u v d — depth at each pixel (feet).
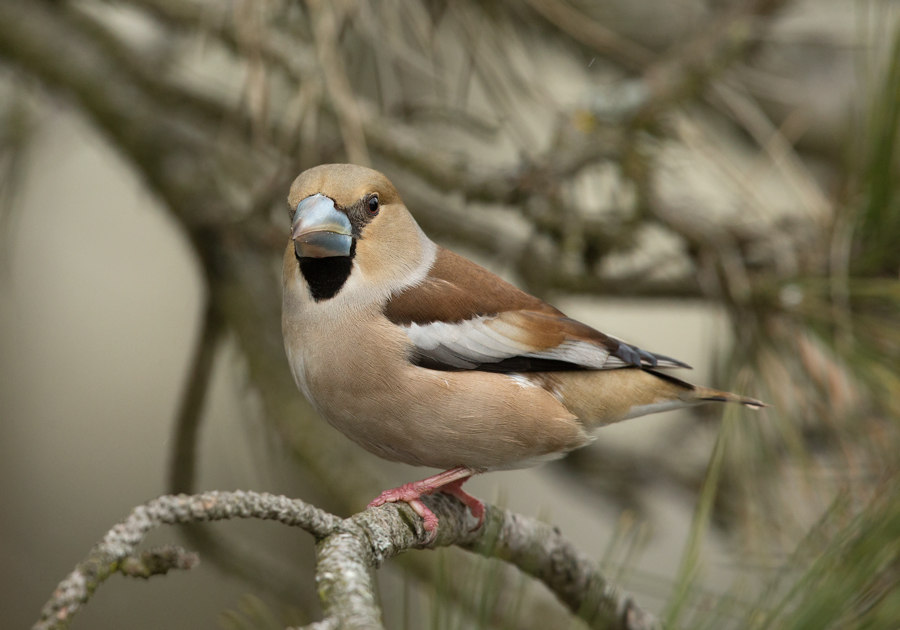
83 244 43.32
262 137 26.86
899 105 23.30
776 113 42.70
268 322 30.53
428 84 31.63
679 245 31.19
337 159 28.19
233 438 39.86
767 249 27.30
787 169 28.55
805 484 22.76
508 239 34.40
